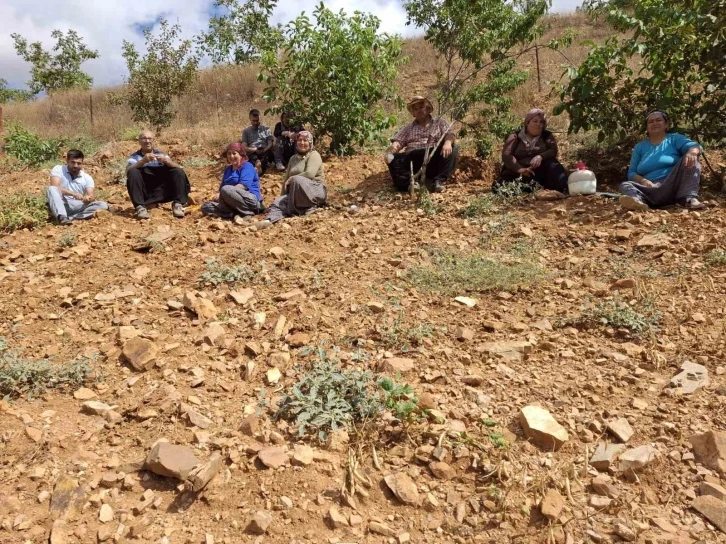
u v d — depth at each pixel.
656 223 4.65
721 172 5.51
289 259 4.50
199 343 3.23
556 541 1.88
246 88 14.77
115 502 2.06
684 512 2.01
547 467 2.22
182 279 4.18
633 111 5.92
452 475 2.19
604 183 6.05
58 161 9.17
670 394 2.61
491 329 3.32
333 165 7.68
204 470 2.10
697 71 5.86
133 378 2.86
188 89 11.75
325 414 2.43
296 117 8.15
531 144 5.82
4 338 3.26
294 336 3.24
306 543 1.88
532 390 2.72
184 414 2.54
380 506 2.05
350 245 4.88
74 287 4.10
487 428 2.45
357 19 7.90
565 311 3.48
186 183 6.21
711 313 3.29
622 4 5.96
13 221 5.52
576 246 4.54
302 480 2.13
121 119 13.65
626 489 2.11
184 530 1.93
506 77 6.34
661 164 5.12
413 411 2.47
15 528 1.93
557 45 6.08
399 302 3.67
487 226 5.04
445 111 6.48
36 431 2.41
